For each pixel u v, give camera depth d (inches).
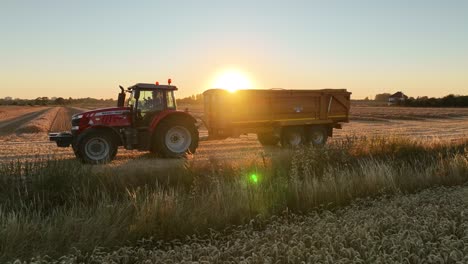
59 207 260.7
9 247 185.3
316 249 172.2
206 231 225.5
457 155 391.5
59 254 186.2
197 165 357.7
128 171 341.1
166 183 320.2
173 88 504.7
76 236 201.9
